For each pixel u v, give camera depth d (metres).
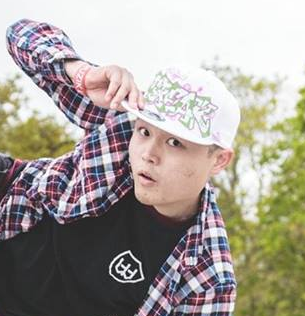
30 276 3.33
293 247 17.05
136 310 3.31
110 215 3.22
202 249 3.24
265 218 16.94
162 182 2.95
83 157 3.26
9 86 18.09
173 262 3.21
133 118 3.26
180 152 2.93
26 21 3.47
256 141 20.52
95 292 3.28
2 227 3.34
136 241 3.21
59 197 3.26
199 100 2.96
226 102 3.00
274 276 17.97
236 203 20.39
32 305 3.37
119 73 2.96
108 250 3.23
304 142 16.17
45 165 3.38
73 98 3.36
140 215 3.19
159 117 2.92
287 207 16.70
